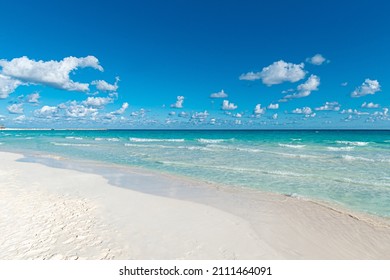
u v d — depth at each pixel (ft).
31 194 28.91
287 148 82.89
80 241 17.60
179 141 131.75
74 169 46.88
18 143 123.65
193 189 32.42
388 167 46.60
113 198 28.12
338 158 57.67
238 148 83.10
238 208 25.12
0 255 15.60
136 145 103.24
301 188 32.68
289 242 18.37
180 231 19.65
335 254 16.96
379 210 24.57
